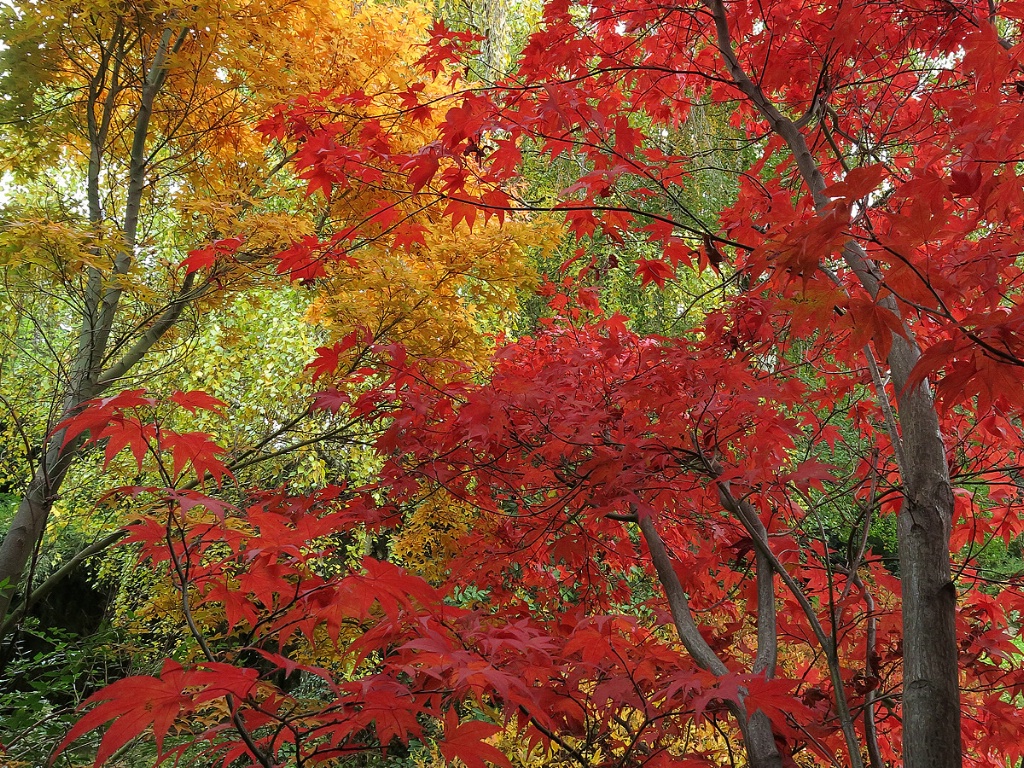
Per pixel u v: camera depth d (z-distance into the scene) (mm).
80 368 3406
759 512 2412
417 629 1194
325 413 5590
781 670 2129
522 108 2029
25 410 3891
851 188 951
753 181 2322
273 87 3393
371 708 940
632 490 2000
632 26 2234
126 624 3297
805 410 2455
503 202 2053
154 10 3018
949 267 1672
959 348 1049
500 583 2834
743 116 2955
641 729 1427
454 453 2496
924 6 2018
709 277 6137
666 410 1882
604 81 2354
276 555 1157
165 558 1256
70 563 3430
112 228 3113
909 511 1412
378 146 2219
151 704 765
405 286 3096
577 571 2635
